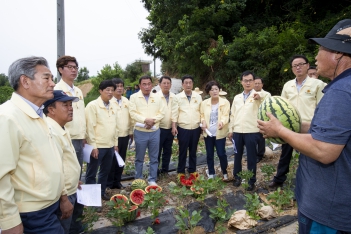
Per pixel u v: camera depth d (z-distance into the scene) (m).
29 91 2.14
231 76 13.13
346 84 1.66
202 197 4.21
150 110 5.07
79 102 3.96
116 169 5.23
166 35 14.18
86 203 3.00
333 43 1.75
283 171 4.67
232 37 13.79
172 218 3.94
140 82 5.12
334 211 1.72
